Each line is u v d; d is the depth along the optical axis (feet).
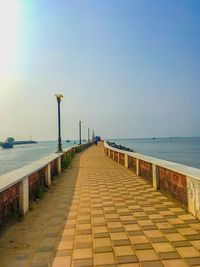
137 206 16.01
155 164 20.79
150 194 19.45
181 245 9.88
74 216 14.12
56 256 9.14
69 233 11.46
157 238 10.65
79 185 24.04
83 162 48.01
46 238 10.88
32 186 17.81
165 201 17.11
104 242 10.36
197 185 13.10
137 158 29.43
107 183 24.88
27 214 14.51
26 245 10.16
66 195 19.71
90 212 14.90
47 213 14.76
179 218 13.30
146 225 12.34
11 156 161.38
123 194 19.72
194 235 10.91
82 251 9.53
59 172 31.96
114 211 15.01
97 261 8.69
